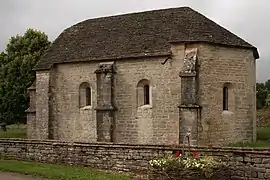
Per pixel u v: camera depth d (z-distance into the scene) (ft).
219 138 85.40
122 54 92.22
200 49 83.61
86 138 98.63
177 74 85.35
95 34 104.83
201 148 55.67
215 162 52.26
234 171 52.85
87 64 98.12
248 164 51.96
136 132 90.84
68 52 103.50
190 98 80.89
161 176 54.54
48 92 102.94
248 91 91.04
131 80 91.50
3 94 171.42
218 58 86.12
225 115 86.84
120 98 92.89
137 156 60.70
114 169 62.90
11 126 188.44
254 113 93.76
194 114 80.43
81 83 99.19
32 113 113.29
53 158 69.92
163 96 87.30
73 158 67.46
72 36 109.50
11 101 168.25
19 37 179.42
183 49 84.84
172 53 85.76
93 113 97.40
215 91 85.35
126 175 60.13
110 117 92.02
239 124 89.25
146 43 91.56
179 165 53.11
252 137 91.71
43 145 71.31
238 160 52.65
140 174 60.03
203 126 82.48
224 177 52.49
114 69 93.15
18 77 168.04
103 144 64.23
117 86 93.25
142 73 90.07
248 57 91.15
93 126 97.50
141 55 88.84
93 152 65.26
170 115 86.43
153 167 55.36
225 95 88.48
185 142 81.05
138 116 90.63
